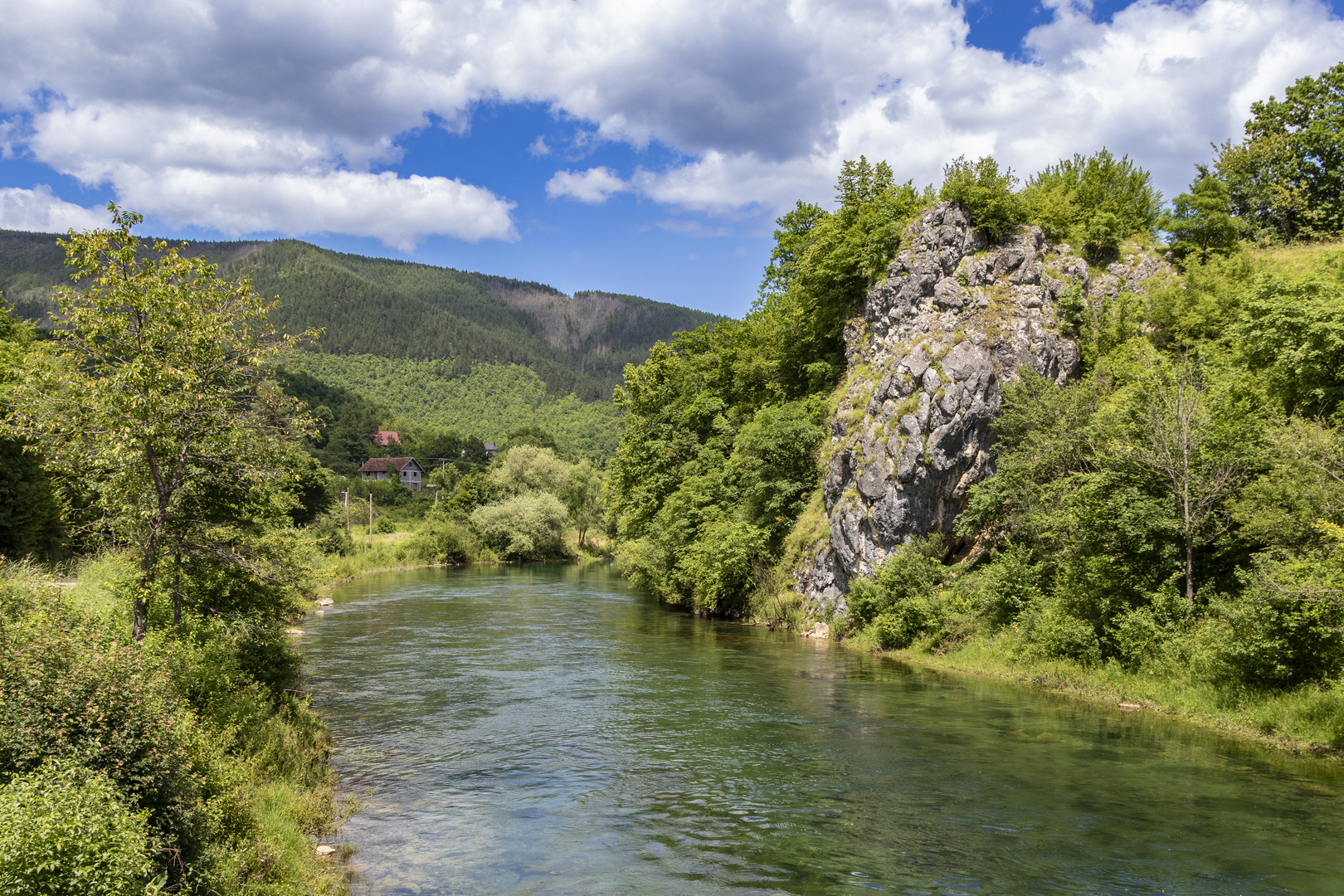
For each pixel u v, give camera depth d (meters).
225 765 12.21
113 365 13.92
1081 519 26.25
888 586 34.28
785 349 53.59
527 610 48.38
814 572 40.25
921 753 18.36
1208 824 13.70
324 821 13.79
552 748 18.95
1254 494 22.19
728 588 45.06
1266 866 11.93
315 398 183.38
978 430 35.09
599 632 39.19
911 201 44.97
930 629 32.72
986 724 21.12
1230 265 37.62
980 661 29.33
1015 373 35.56
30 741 8.59
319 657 31.39
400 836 13.42
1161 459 24.50
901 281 39.69
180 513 15.80
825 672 28.91
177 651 14.77
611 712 22.62
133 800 8.77
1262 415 24.36
